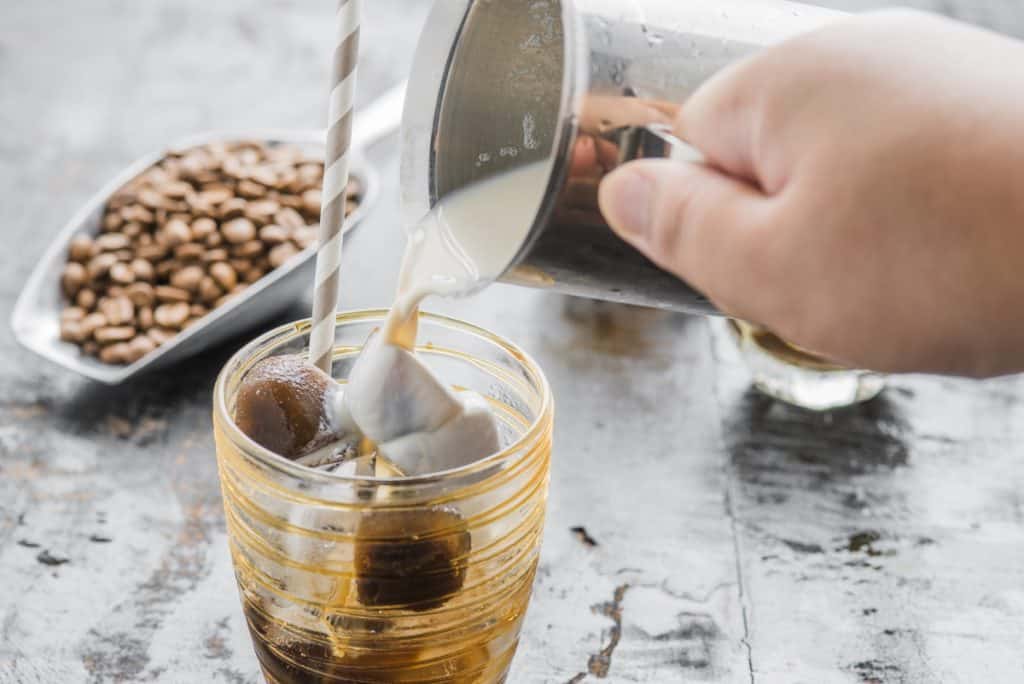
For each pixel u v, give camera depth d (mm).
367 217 789
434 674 539
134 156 938
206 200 790
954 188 459
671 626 614
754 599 627
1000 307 469
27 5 1214
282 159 837
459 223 538
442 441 529
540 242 503
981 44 470
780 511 670
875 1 1213
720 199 482
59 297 756
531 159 553
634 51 494
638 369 754
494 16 551
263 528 523
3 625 604
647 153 496
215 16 1225
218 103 1042
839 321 483
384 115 861
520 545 534
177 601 619
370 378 528
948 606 626
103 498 663
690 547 650
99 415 708
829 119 466
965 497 682
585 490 676
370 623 525
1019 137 455
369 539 510
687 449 703
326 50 1170
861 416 729
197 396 724
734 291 490
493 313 785
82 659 593
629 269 515
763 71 472
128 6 1230
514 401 563
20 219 841
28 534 643
